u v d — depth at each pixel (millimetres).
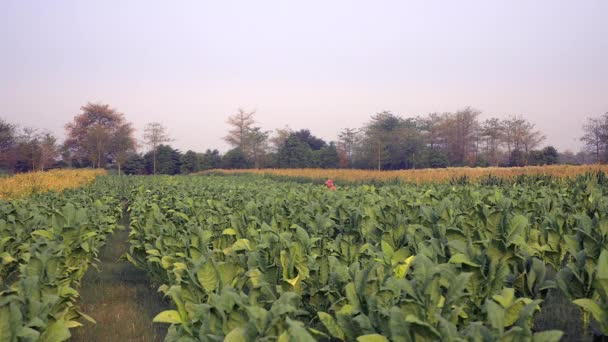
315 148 99875
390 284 3928
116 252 11688
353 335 3818
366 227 7855
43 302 4426
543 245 7820
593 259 4965
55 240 7496
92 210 11406
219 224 9078
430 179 32875
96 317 6758
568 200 11039
